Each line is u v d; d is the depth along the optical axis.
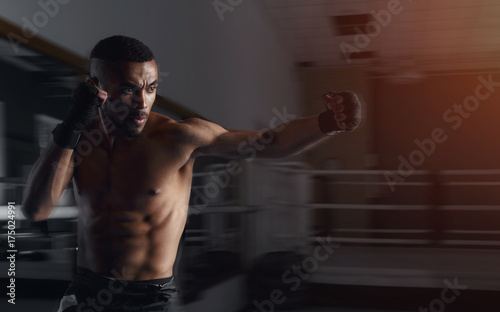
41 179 1.04
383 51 5.30
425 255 4.10
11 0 1.29
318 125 1.08
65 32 1.55
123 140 1.21
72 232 2.26
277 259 3.30
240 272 3.29
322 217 5.30
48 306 2.42
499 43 4.94
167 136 1.21
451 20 4.34
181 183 1.27
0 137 2.29
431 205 4.54
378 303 3.11
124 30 1.95
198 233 3.13
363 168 5.67
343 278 3.17
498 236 5.24
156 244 1.21
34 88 2.14
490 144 5.40
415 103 5.59
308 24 4.52
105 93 1.03
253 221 3.52
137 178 1.19
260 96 4.16
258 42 4.10
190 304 2.33
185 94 2.54
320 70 5.86
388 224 5.53
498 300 2.90
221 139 1.22
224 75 3.24
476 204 5.34
